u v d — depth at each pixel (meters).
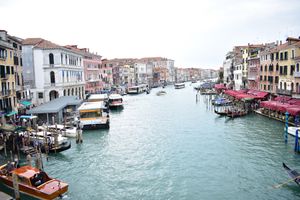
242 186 16.92
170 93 92.50
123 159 22.08
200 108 52.16
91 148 25.11
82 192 16.38
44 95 46.00
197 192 16.28
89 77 66.12
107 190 16.66
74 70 53.19
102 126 32.88
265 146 24.62
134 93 87.75
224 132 30.59
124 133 31.28
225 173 18.91
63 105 33.97
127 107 55.81
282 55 40.16
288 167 18.53
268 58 45.56
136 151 24.19
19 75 36.69
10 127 22.61
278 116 35.09
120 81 100.06
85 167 20.33
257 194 15.88
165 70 151.12
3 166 18.00
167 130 32.72
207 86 99.81
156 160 21.77
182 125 35.53
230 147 24.73
